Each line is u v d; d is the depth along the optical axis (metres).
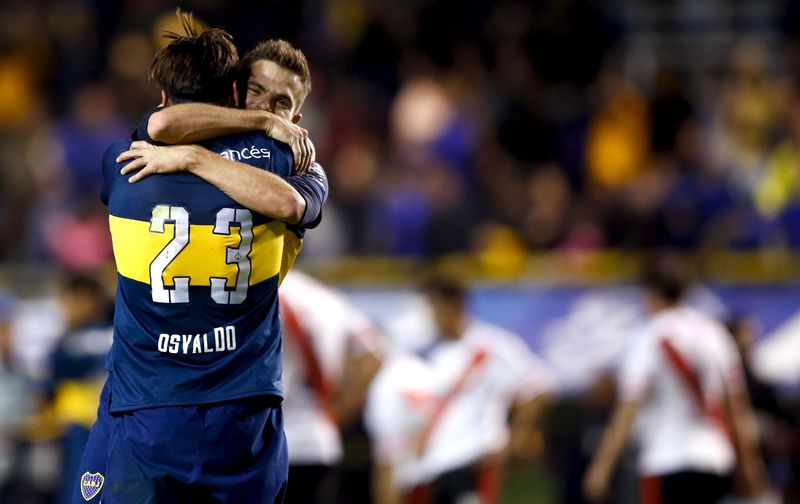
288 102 15.36
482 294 36.19
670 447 25.91
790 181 41.22
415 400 27.84
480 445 27.83
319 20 52.03
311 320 22.72
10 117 51.12
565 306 35.91
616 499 29.42
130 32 51.19
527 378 28.27
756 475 26.78
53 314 35.22
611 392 31.70
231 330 14.36
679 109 46.38
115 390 14.55
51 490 29.66
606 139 46.59
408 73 50.75
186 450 14.20
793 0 53.81
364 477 29.73
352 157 45.94
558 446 33.94
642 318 35.41
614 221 40.91
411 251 41.69
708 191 41.59
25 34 53.09
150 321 14.30
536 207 41.72
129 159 14.41
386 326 35.78
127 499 14.22
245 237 14.24
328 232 42.88
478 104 48.41
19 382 31.05
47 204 45.00
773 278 36.06
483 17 51.84
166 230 14.12
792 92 47.66
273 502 14.73
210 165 14.16
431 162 45.09
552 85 49.97
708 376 26.11
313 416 22.61
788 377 35.41
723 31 53.84
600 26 51.09
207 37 14.68
